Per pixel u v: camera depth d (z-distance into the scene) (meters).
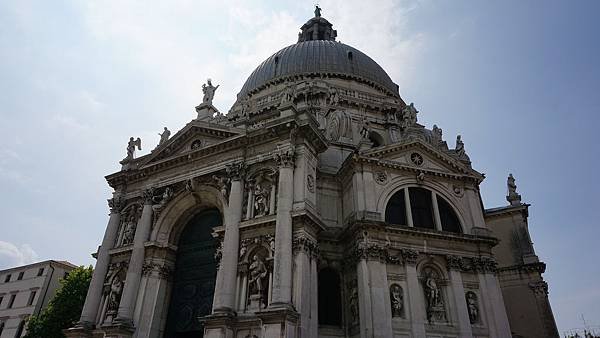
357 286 27.12
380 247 27.66
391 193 30.72
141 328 27.33
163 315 28.89
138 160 35.81
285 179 26.12
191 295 29.03
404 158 32.62
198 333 27.70
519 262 35.41
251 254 25.53
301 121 28.06
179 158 32.00
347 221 30.25
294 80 46.97
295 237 24.44
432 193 31.92
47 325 44.59
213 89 37.00
